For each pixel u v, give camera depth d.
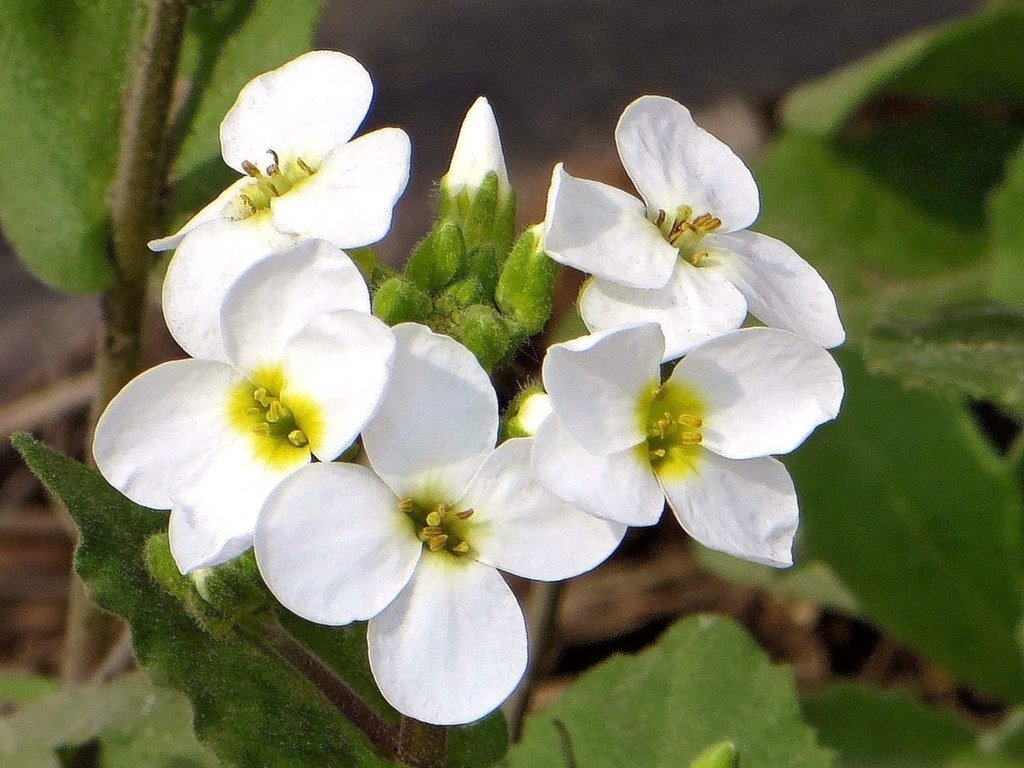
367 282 0.10
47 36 0.13
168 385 0.09
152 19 0.12
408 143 0.10
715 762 0.10
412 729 0.10
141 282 0.13
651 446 0.09
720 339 0.09
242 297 0.09
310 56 0.10
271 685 0.10
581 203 0.10
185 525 0.09
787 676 0.13
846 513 0.15
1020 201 0.16
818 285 0.10
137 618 0.10
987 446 0.15
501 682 0.09
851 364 0.16
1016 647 0.15
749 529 0.09
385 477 0.09
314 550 0.09
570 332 0.16
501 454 0.09
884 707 0.15
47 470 0.10
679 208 0.10
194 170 0.13
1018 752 0.15
